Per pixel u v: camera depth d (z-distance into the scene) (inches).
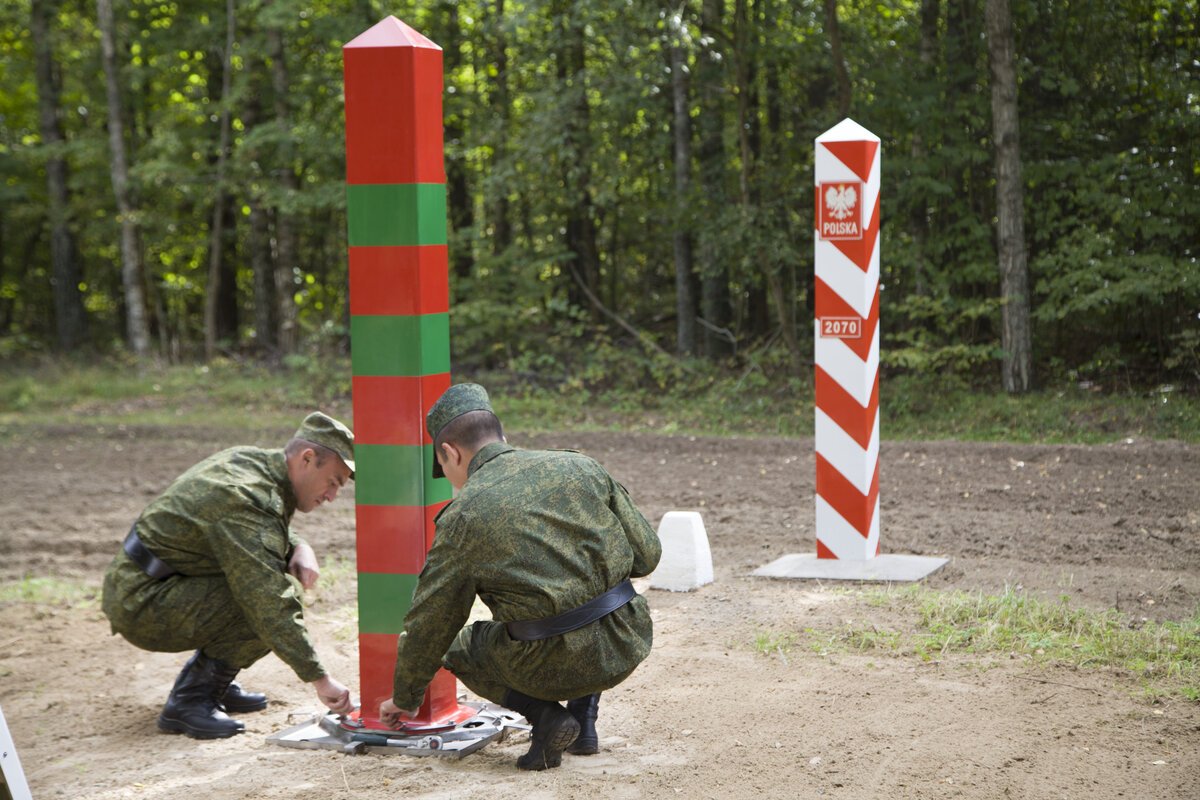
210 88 892.0
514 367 579.5
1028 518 279.0
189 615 154.1
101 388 664.4
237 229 904.9
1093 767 127.5
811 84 634.2
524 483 125.6
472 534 123.0
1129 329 530.3
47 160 900.0
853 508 237.8
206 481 151.8
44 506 356.2
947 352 480.4
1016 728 140.9
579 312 606.5
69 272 911.0
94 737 157.4
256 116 808.9
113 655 202.5
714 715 152.3
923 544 257.3
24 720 165.6
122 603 155.4
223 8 802.8
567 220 744.3
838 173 229.3
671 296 829.2
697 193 577.6
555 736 131.8
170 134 754.8
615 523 128.5
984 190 565.3
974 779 125.3
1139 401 444.5
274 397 620.4
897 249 527.2
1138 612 193.3
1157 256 476.4
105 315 1082.7
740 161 621.0
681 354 621.3
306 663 148.1
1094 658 166.6
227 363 727.7
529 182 630.5
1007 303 484.1
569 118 588.7
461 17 741.3
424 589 126.0
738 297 703.7
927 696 155.0
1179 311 496.7
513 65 713.6
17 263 1080.2
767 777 128.6
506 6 665.0
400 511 144.1
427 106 139.8
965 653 174.4
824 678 165.8
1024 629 183.5
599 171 629.0
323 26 689.6
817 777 127.9
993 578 222.1
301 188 826.8
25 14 911.7
